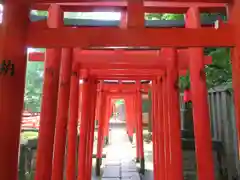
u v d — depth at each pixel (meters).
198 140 3.64
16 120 2.64
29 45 2.75
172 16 8.50
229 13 2.90
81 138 7.17
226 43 2.77
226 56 8.55
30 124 12.53
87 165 7.75
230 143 7.95
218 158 8.29
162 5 3.86
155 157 8.35
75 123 5.69
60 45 2.75
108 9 3.84
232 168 7.77
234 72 2.79
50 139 3.58
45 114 3.62
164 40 2.75
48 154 3.54
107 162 14.51
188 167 8.29
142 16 2.77
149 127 21.98
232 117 7.90
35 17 4.39
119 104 38.78
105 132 19.83
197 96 3.75
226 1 2.89
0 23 2.76
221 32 2.78
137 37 2.74
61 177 4.19
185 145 8.38
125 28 2.75
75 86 5.64
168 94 4.70
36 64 19.00
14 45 2.70
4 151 2.56
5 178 2.53
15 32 2.72
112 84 12.09
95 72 7.36
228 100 8.14
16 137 2.63
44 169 3.50
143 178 11.34
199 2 2.93
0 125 2.59
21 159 8.07
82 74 7.14
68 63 4.32
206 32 2.77
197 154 3.61
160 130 7.04
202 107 3.71
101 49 5.57
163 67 6.08
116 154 17.19
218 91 8.71
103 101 12.44
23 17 2.77
